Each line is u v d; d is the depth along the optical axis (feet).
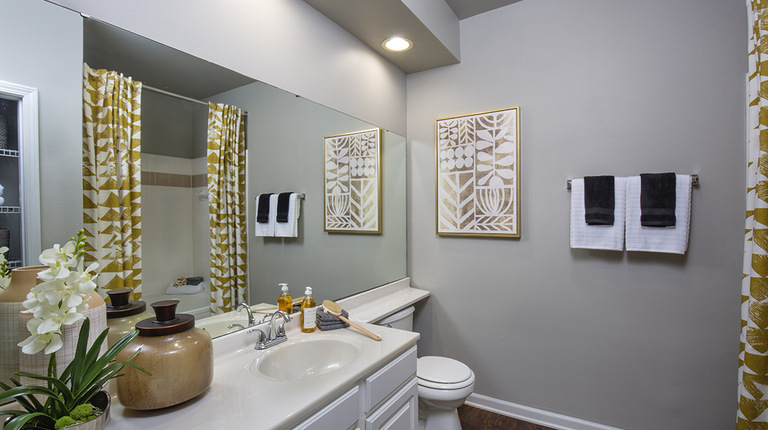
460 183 7.88
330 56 6.30
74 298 2.52
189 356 3.07
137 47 3.67
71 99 3.20
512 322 7.41
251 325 4.90
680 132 5.98
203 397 3.30
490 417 7.39
